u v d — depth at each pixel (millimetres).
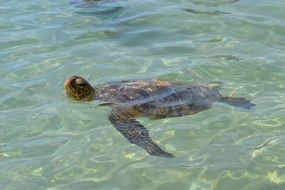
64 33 5066
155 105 3834
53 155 3559
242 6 5523
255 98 4012
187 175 3361
